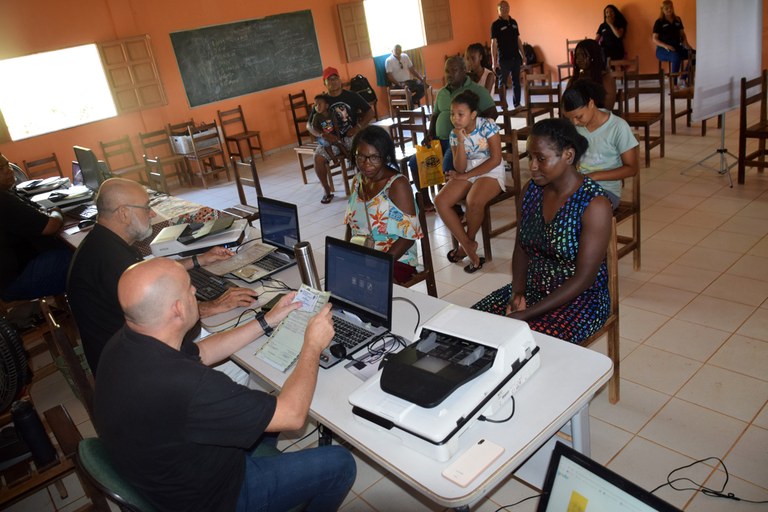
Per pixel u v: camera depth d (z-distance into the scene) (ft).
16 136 23.53
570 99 10.30
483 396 4.74
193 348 6.27
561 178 7.07
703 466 6.75
